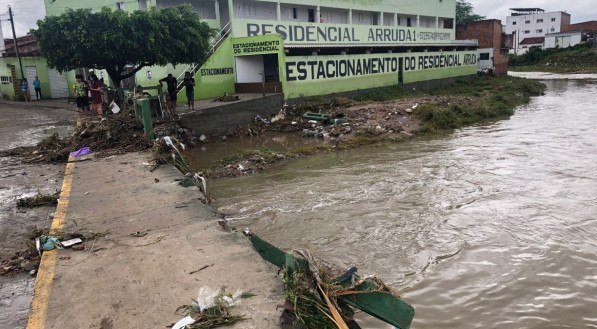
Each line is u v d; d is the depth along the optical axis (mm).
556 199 9656
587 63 60656
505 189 10477
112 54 15453
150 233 5207
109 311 3576
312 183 11562
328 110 21891
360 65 27562
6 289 4859
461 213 9039
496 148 15141
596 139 15938
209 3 24391
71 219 5793
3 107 23328
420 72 33844
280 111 21203
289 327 3184
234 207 9891
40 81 28375
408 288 6285
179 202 6379
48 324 3430
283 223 8797
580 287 6227
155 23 15852
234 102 19031
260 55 25266
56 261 4531
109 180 7758
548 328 5398
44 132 15250
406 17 38594
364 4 32750
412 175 12023
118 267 4336
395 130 18141
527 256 7133
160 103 15438
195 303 3545
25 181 9164
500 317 5625
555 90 36844
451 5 43500
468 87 35562
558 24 94375
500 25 46375
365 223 8672
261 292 3715
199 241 4898
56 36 14969
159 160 9008
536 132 17859
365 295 3299
